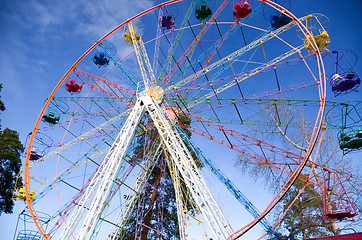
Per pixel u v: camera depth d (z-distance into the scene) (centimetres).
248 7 1702
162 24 2086
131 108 2008
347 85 1586
